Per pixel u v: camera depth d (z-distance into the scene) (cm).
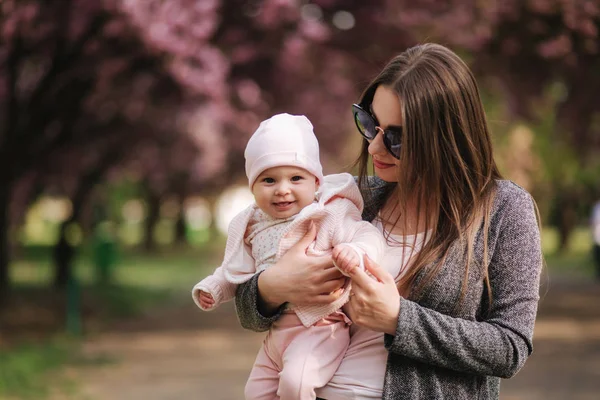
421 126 271
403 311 260
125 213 6862
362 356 285
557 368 1080
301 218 293
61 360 1178
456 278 268
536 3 1238
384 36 1469
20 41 1355
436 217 278
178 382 1030
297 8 1367
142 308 1892
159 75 1252
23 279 2362
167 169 2442
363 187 316
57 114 1516
